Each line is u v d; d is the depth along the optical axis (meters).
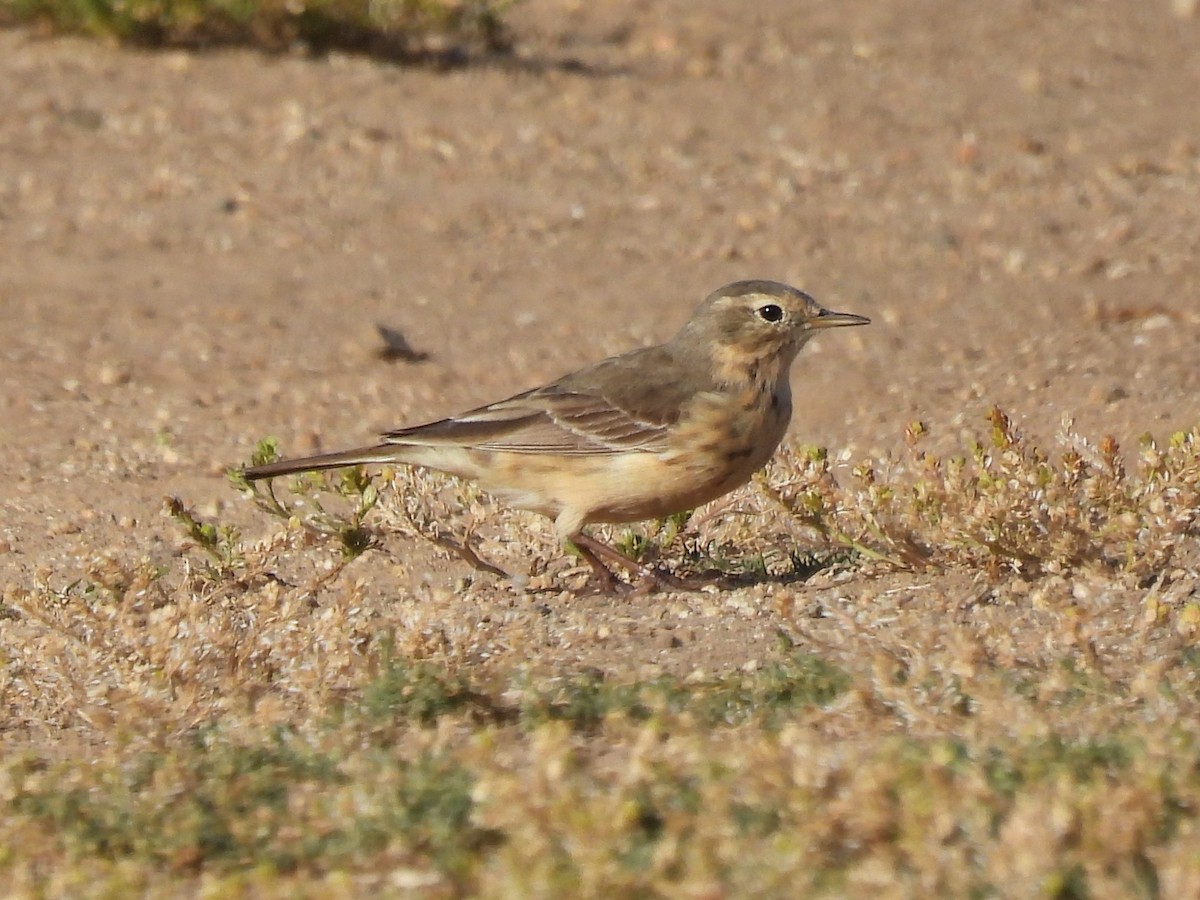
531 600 18.23
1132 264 31.58
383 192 35.31
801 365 27.66
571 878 11.62
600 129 39.12
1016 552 17.73
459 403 26.55
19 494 22.38
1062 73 44.81
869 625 16.36
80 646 16.16
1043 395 24.81
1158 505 17.09
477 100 40.47
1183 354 25.94
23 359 27.58
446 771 13.38
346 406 26.30
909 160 37.88
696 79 43.09
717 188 36.09
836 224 34.28
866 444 23.80
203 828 13.07
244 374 27.42
